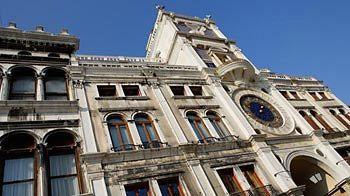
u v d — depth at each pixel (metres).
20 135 14.36
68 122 15.65
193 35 29.70
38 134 14.54
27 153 13.91
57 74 19.11
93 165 13.80
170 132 17.61
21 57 18.84
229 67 24.44
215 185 15.13
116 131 16.61
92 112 16.92
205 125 19.38
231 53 29.44
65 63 19.92
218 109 21.17
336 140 23.47
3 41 19.41
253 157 17.97
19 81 17.75
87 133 15.30
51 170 13.64
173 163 15.52
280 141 20.44
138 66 22.58
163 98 19.89
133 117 17.62
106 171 13.87
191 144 16.48
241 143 18.41
